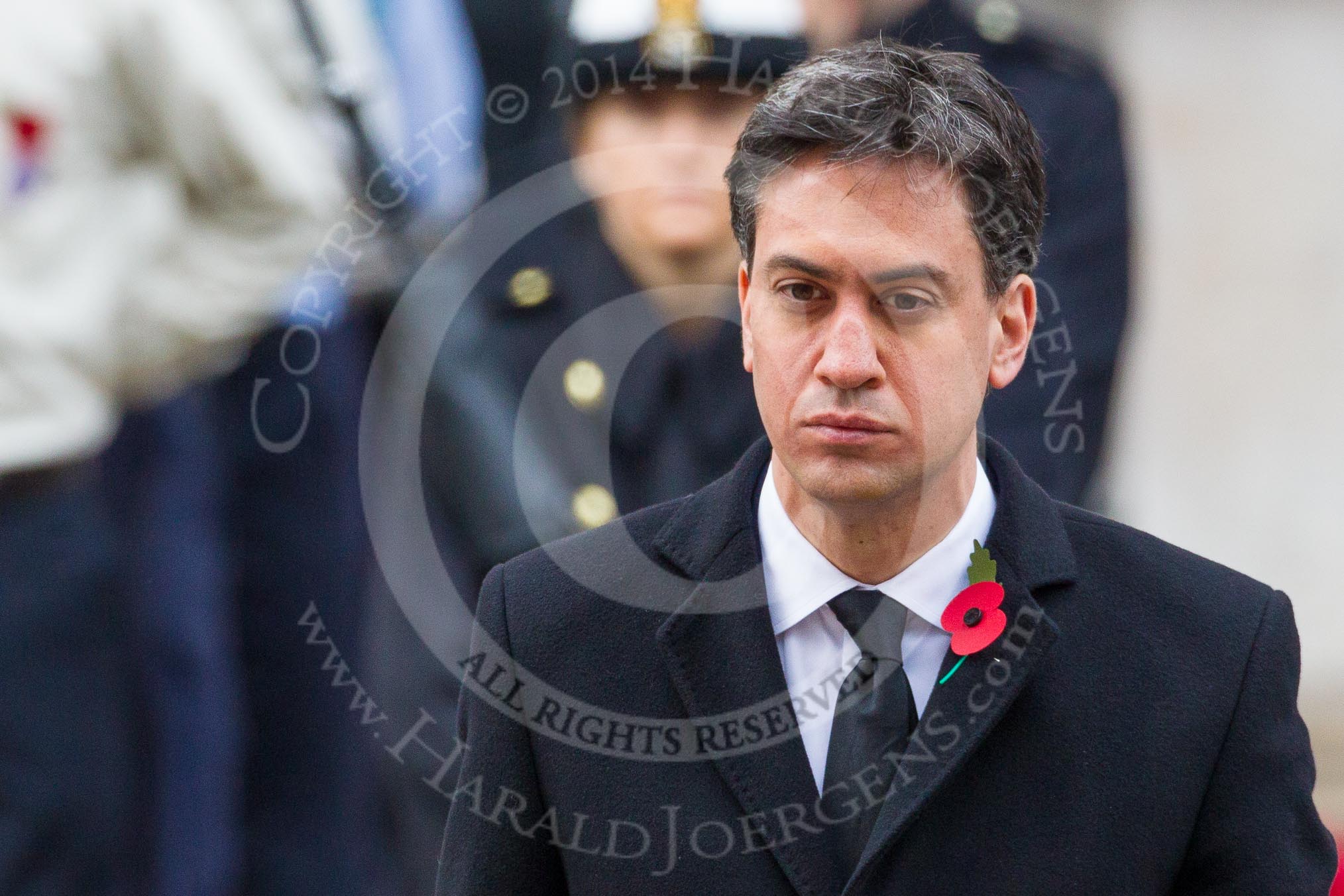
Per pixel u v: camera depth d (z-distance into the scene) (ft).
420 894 44.98
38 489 44.09
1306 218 78.18
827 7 44.98
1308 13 77.56
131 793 46.65
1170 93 76.43
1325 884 29.25
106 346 44.11
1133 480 73.97
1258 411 76.59
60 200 43.29
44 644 45.34
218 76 43.93
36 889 46.11
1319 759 67.15
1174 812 28.99
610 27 41.24
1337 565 75.46
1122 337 49.14
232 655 46.73
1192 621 29.86
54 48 42.98
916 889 28.76
